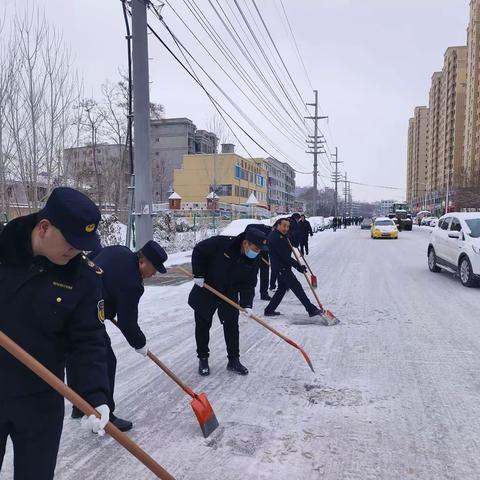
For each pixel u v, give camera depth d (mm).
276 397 3986
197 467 2891
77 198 1704
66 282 1810
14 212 11109
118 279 3088
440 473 2840
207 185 60562
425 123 148625
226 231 21328
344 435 3311
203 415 3277
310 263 14484
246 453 3062
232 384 4285
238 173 61688
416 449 3119
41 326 1780
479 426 3447
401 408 3758
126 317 3123
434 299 8461
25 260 1773
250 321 6797
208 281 4508
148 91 9852
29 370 1776
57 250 1731
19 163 10352
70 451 3064
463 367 4746
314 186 44500
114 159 25594
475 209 57281
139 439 3244
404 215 46219
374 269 12961
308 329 6312
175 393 4059
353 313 7332
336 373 4574
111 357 3385
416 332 6133
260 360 4988
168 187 57625
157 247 3156
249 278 4586
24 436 1799
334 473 2836
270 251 6789
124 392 4066
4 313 1777
